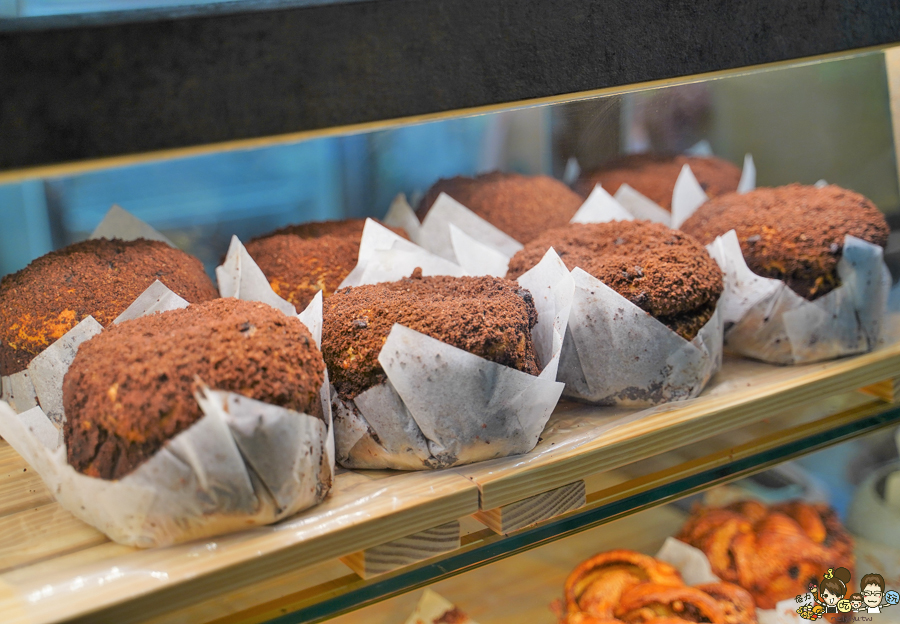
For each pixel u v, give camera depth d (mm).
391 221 547
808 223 520
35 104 339
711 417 473
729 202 563
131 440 384
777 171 602
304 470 402
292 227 525
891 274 534
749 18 417
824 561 522
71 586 377
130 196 480
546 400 441
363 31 365
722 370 524
